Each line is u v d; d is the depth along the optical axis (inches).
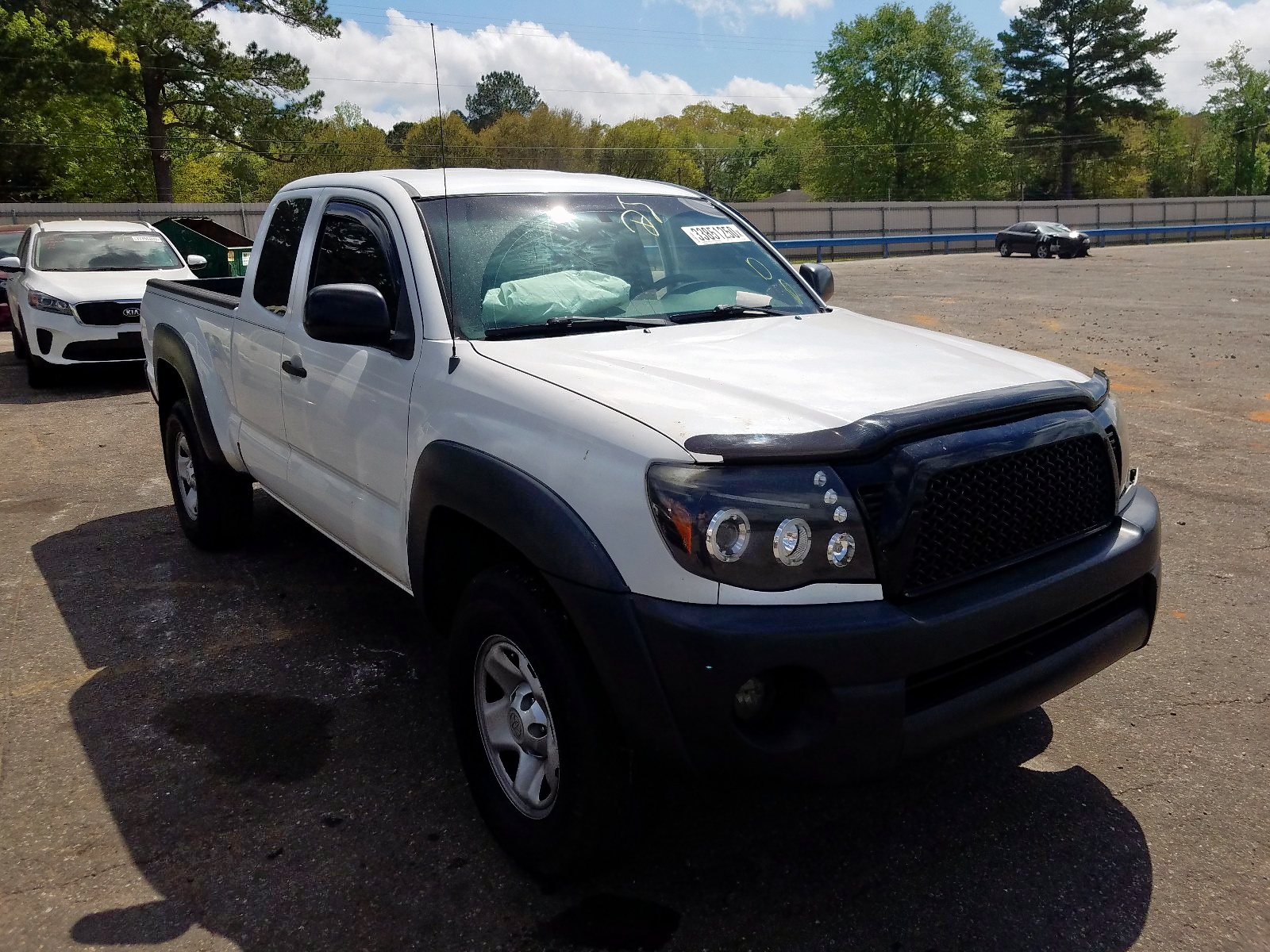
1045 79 3115.2
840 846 114.8
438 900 106.8
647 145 3651.6
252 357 171.5
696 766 91.3
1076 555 105.2
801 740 90.0
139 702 150.9
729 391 104.3
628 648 91.2
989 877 109.2
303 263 157.0
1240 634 168.2
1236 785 125.4
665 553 90.3
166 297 218.2
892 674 89.8
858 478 91.9
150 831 119.1
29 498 259.4
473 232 136.6
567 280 138.3
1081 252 1465.3
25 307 417.4
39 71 1429.6
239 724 144.4
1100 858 112.1
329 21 1439.5
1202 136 4094.5
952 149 2748.5
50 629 177.2
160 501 256.2
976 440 97.2
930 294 856.3
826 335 133.0
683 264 152.0
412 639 172.9
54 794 126.9
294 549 217.8
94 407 380.2
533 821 107.7
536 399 106.1
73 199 1845.5
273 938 101.5
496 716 113.0
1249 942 99.0
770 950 98.8
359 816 122.1
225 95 1589.6
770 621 88.0
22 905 106.3
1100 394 116.6
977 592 95.9
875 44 2741.1
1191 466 271.6
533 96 4005.9
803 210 2048.5
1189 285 892.6
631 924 102.7
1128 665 158.6
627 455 94.2
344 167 1963.6
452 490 110.6
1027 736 138.1
